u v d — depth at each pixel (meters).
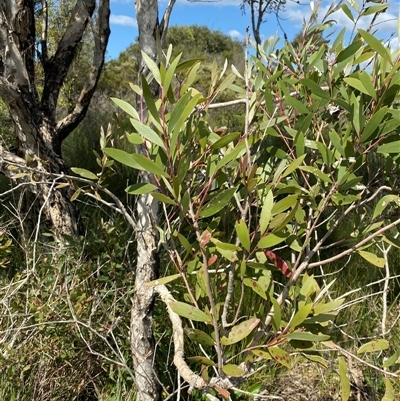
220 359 1.21
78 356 2.02
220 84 1.39
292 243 1.28
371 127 1.13
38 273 2.14
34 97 2.42
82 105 2.61
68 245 2.12
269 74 1.46
